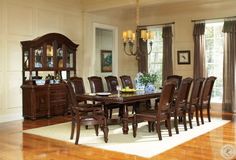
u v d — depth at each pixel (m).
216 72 8.08
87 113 4.64
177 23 8.58
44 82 6.84
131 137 4.85
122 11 9.09
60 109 7.14
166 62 8.65
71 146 4.34
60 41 7.28
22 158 3.75
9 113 6.59
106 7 7.97
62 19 7.84
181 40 8.52
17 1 6.71
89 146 4.32
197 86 5.64
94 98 4.95
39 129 5.57
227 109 7.68
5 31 6.48
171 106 5.00
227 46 7.64
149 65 9.24
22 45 6.75
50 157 3.79
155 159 3.68
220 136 4.88
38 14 7.19
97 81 6.41
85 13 8.47
